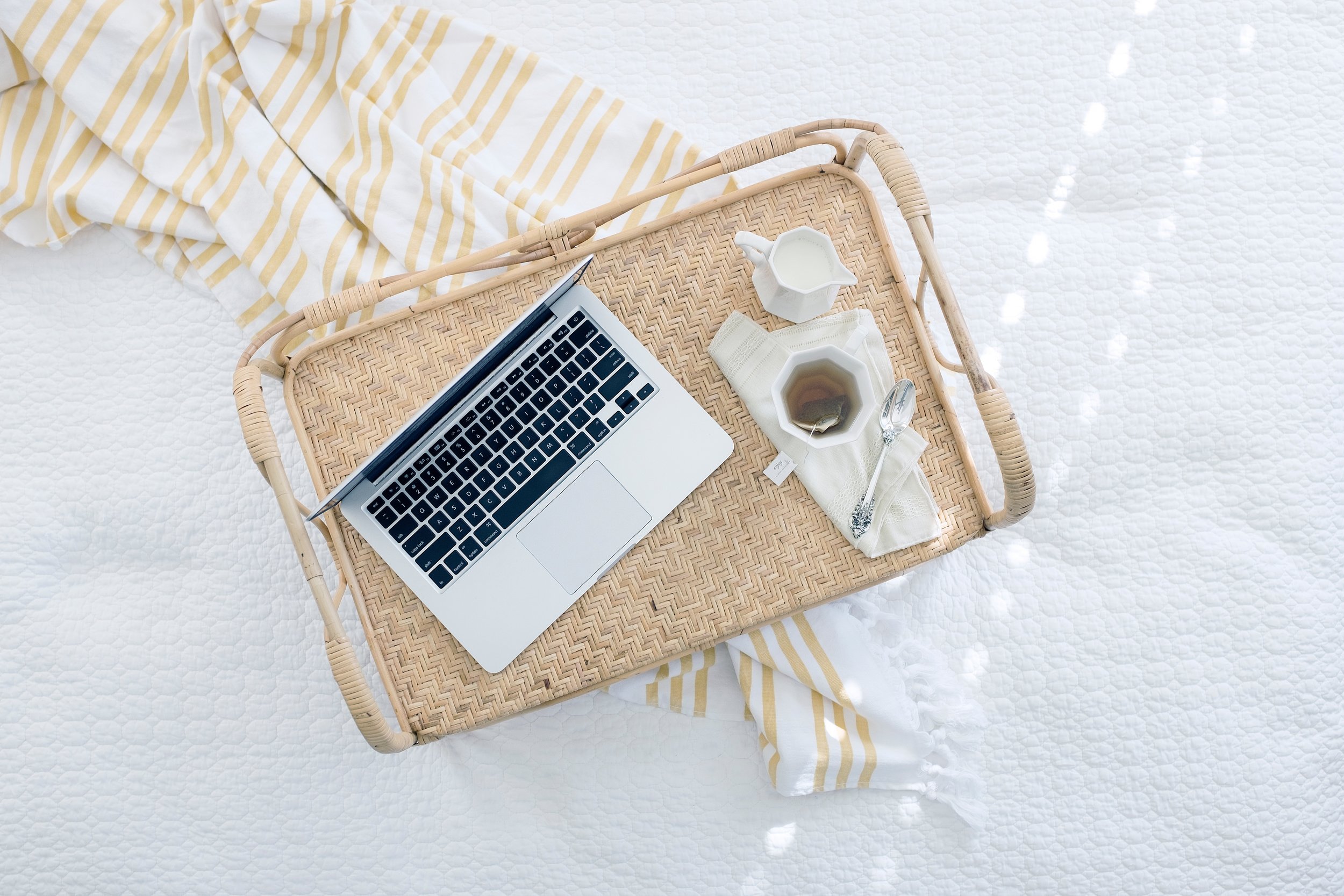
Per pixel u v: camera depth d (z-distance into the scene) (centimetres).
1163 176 130
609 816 121
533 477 98
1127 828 121
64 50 117
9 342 124
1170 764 122
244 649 122
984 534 100
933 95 132
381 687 124
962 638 124
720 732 123
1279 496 125
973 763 121
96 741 121
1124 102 131
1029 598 125
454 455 98
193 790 121
